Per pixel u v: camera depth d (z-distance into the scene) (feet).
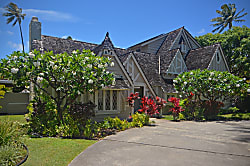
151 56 73.00
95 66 31.73
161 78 64.39
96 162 18.01
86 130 27.89
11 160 16.46
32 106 31.40
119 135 29.96
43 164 16.93
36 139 24.67
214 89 54.13
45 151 20.24
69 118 29.48
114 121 35.14
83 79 29.91
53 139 25.03
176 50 69.00
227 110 69.72
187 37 87.51
